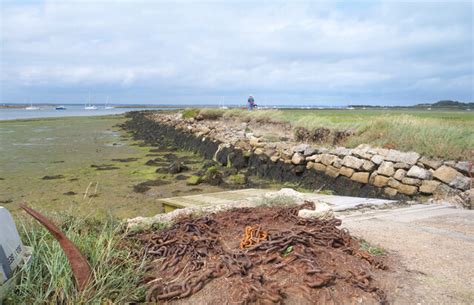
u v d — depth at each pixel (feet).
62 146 73.15
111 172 45.24
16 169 47.47
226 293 8.36
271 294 8.16
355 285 8.78
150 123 117.91
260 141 47.32
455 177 24.58
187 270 9.42
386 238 12.76
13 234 8.84
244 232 11.72
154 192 35.14
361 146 34.58
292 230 11.27
